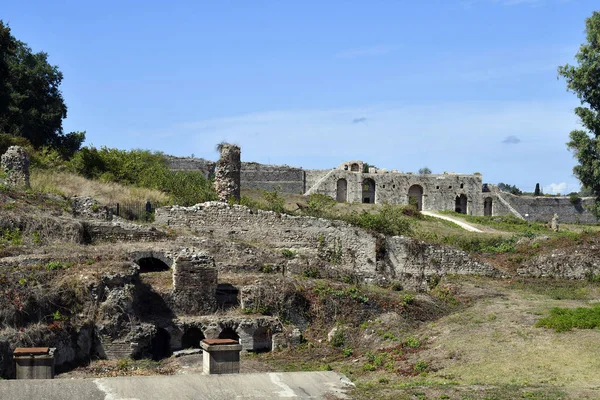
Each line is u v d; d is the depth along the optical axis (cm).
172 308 2667
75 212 3509
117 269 2480
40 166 4784
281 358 2516
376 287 3256
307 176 9138
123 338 2341
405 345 2505
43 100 6569
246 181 8756
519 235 4550
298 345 2672
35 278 2312
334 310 2847
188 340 2572
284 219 3744
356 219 4069
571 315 2591
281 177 8938
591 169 4928
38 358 1720
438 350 2367
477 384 1877
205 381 1483
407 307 2934
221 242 3378
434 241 4022
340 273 3306
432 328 2703
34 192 3603
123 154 5516
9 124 6053
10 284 2233
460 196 8525
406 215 6284
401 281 3694
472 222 6700
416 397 1669
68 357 2220
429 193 8456
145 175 5297
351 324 2822
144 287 2680
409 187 8444
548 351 2202
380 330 2742
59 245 2898
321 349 2645
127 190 4484
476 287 3400
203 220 3666
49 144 6312
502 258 3975
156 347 2497
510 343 2327
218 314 2688
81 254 2625
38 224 3048
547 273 3759
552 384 1852
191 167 7962
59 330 2202
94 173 5059
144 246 3067
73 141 6894
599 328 2439
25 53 6625
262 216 3728
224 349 1709
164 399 1384
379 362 2350
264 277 2959
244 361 2456
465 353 2281
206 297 2719
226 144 4184
